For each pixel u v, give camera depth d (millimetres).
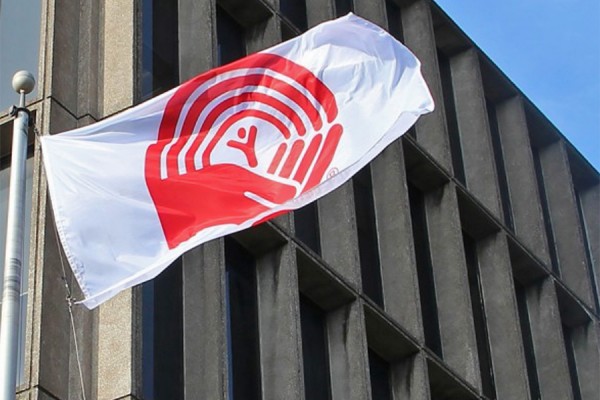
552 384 33031
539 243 35188
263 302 24656
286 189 18781
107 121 18891
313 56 19562
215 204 18609
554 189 38281
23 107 17625
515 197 36094
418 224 31141
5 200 23250
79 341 21016
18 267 16375
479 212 32281
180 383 22219
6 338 15742
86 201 18234
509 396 30891
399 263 28766
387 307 28422
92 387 20625
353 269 26641
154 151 18828
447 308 30156
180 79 25250
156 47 25391
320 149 19047
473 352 29406
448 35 35625
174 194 18594
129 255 18094
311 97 19375
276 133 19172
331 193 27500
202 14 25750
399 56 19531
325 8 30219
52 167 18422
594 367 35188
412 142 30688
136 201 18422
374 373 27359
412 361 27500
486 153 34281
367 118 19172
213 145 19031
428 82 33156
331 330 26234
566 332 35812
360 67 19469
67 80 23453
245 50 27844
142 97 23984
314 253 25797
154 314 22328
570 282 36969
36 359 20406
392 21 34219
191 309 22844
